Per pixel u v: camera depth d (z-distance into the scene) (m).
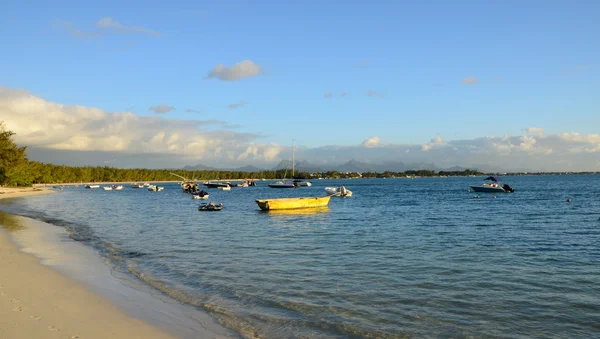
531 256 23.80
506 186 98.50
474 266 21.17
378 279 18.52
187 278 18.55
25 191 123.94
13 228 35.97
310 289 16.83
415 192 115.31
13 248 24.95
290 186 160.25
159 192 140.38
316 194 118.06
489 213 50.91
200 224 41.34
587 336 12.26
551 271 20.11
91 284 16.77
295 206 57.75
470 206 62.56
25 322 11.74
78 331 11.33
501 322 13.32
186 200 88.94
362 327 12.77
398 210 57.06
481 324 13.13
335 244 28.14
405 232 34.22
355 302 15.20
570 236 31.48
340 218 46.97
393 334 12.29
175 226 39.56
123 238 31.22
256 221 44.25
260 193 125.06
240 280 18.23
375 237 31.39
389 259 22.89
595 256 23.75
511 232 33.81
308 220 45.03
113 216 51.03
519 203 67.50
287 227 38.47
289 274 19.38
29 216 50.88
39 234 32.19
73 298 14.51
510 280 18.41
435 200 78.25
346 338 11.95
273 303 14.98
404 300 15.46
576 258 23.19
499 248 26.36
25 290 15.20
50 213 55.72
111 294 15.41
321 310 14.29
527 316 13.88
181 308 14.17
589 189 115.19
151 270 20.14
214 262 22.11
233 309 14.24
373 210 57.59
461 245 27.53
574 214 48.75
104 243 28.61
